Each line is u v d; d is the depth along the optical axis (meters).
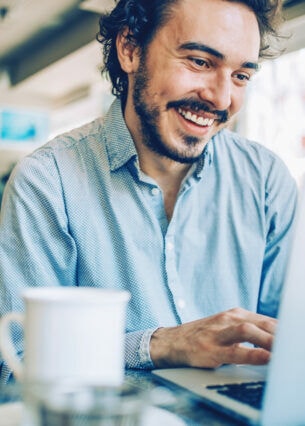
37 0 4.44
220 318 0.96
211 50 1.16
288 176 1.55
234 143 1.52
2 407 0.61
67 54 5.01
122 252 1.28
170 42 1.20
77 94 6.33
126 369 0.99
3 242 1.18
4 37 5.42
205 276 1.36
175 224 1.33
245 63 1.20
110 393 0.50
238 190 1.45
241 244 1.41
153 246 1.30
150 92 1.25
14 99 6.64
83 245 1.26
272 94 3.42
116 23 1.39
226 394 0.73
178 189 1.38
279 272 1.46
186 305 1.31
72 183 1.29
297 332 0.58
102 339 0.59
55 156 1.30
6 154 6.39
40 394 0.47
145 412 0.47
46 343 0.58
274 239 1.48
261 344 0.88
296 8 2.73
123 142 1.31
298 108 3.28
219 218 1.40
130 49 1.35
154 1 1.24
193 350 0.93
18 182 1.23
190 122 1.24
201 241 1.37
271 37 1.46
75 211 1.27
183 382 0.81
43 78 5.87
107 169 1.32
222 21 1.16
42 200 1.23
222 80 1.19
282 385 0.58
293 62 3.27
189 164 1.35
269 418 0.58
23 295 0.60
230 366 0.94
